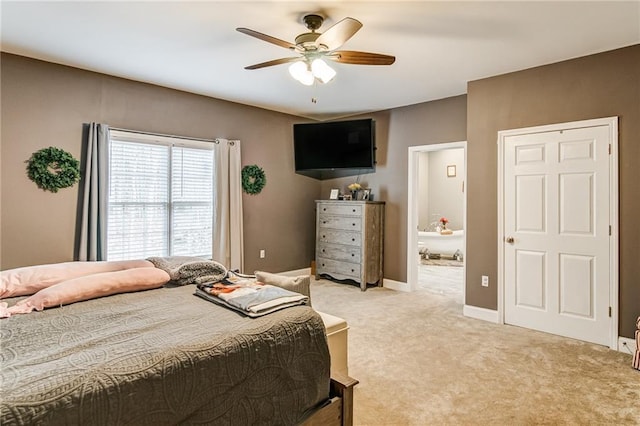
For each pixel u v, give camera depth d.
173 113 4.39
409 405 2.23
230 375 1.42
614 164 3.10
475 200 3.92
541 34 2.84
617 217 3.09
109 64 3.56
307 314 1.80
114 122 3.91
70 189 3.62
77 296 1.97
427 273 6.50
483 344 3.19
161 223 4.34
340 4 2.43
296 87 4.29
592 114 3.20
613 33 2.81
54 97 3.52
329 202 5.48
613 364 2.79
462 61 3.41
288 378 1.60
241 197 5.07
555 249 3.41
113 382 1.17
